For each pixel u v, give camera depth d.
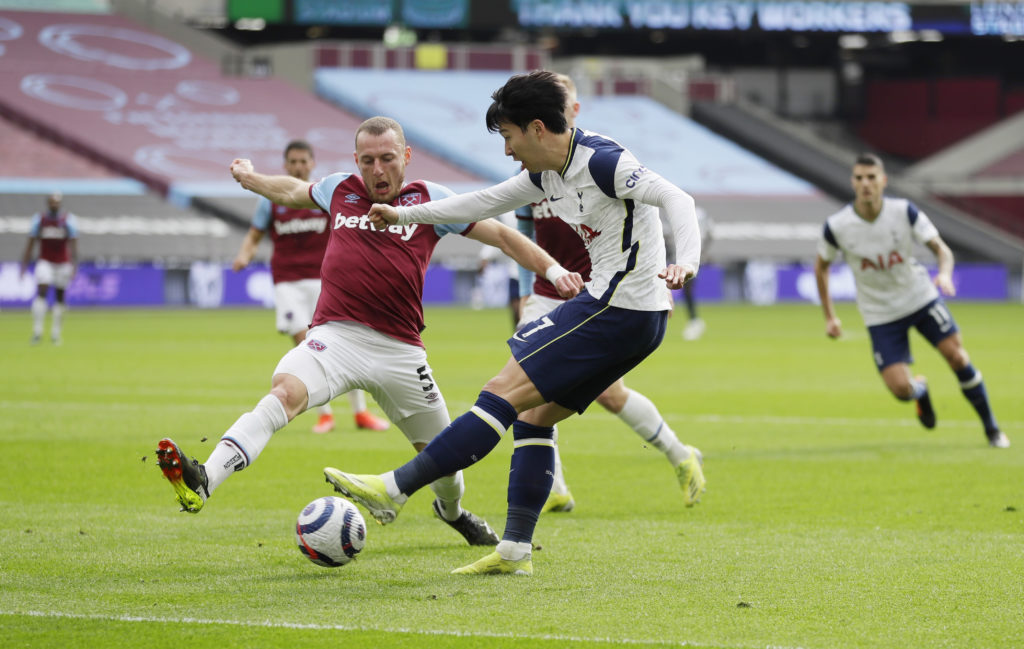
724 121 108.56
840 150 108.56
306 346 11.36
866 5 102.75
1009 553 11.71
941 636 8.71
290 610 9.41
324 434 21.61
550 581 10.45
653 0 100.62
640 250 10.52
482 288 81.56
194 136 88.88
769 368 35.62
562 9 99.31
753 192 95.88
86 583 10.27
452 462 10.49
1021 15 103.75
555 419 11.00
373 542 12.33
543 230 14.74
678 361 38.16
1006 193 103.94
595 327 10.53
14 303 72.00
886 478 16.67
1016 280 92.19
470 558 11.49
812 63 121.62
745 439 20.89
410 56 105.00
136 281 75.38
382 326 11.49
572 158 10.49
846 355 40.62
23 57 93.25
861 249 19.91
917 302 19.94
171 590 10.05
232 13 97.31
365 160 11.29
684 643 8.49
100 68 94.44
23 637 8.61
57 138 85.75
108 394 27.11
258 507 14.25
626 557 11.53
